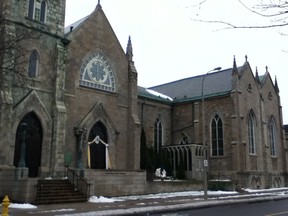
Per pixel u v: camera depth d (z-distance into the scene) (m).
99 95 34.34
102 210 18.91
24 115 27.48
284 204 24.98
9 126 25.62
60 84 30.08
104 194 27.80
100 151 33.59
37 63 29.28
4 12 27.66
